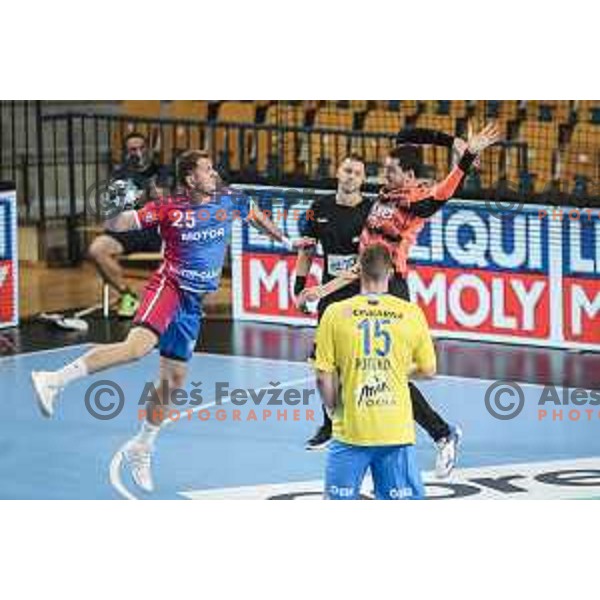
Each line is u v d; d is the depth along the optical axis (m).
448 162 43.75
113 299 39.97
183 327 25.58
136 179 37.50
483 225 34.59
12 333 36.50
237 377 32.44
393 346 21.50
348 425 21.55
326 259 27.17
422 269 35.38
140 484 25.25
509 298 34.59
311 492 25.08
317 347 21.59
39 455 27.36
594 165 44.19
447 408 30.02
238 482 25.72
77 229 44.28
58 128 47.47
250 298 37.28
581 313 33.94
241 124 42.12
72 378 24.78
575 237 33.72
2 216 36.78
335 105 46.94
